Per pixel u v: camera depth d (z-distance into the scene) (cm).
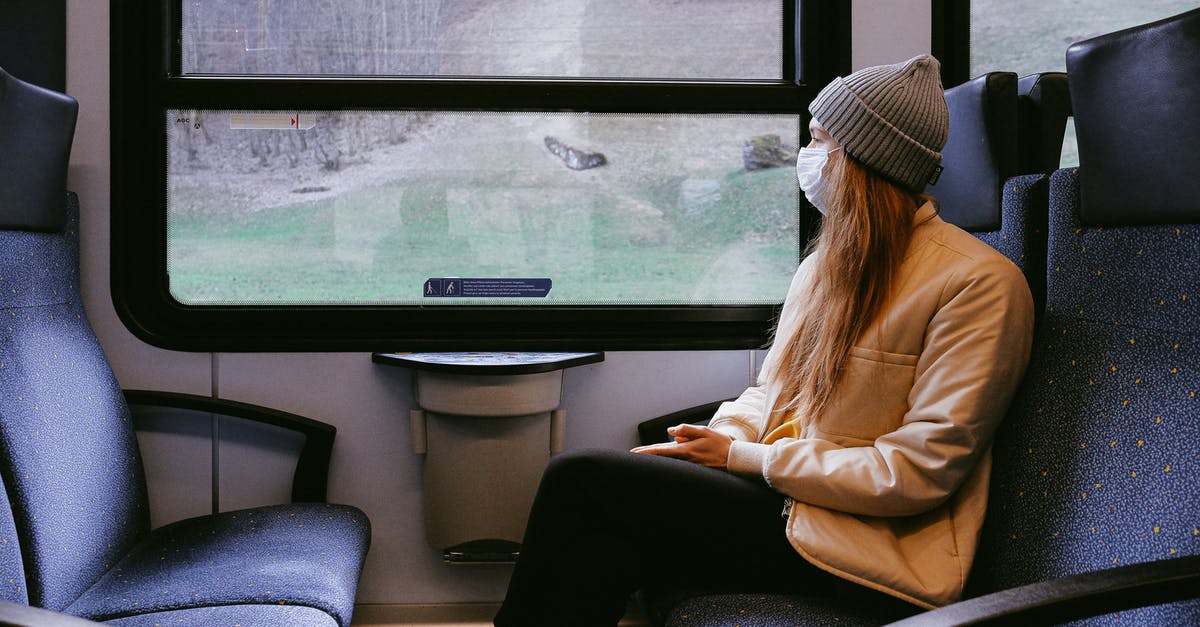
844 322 147
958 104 167
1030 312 138
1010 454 138
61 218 196
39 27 215
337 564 175
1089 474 121
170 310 222
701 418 228
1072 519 121
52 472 167
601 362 230
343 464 229
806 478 140
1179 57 110
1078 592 96
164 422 227
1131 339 121
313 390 227
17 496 155
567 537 144
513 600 145
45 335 181
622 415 231
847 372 147
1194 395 109
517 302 228
